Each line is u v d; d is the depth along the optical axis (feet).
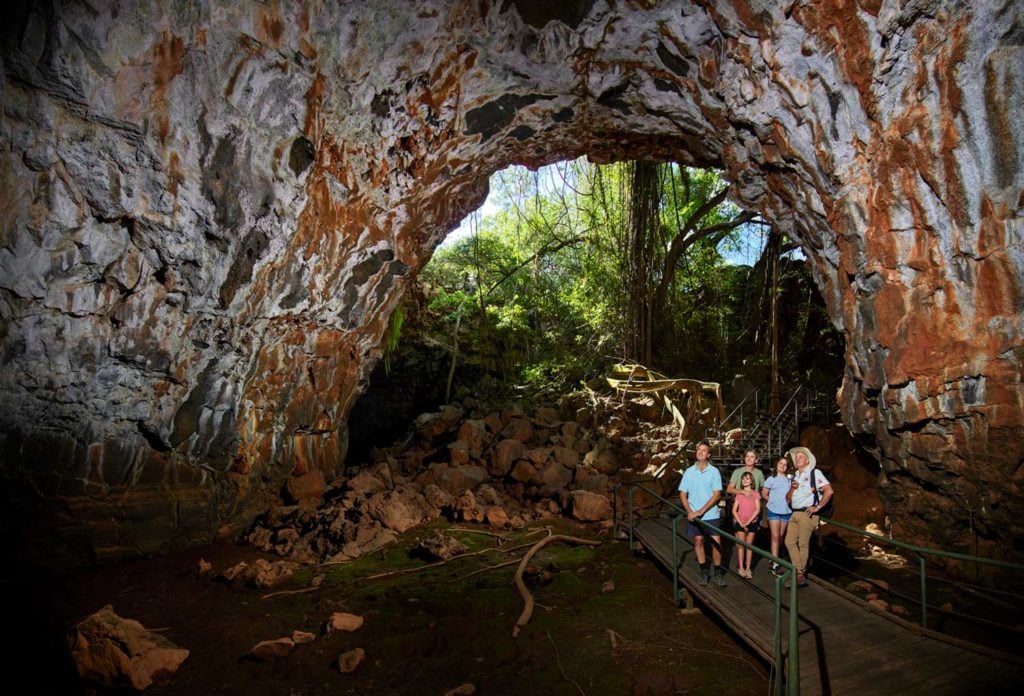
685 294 76.69
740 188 37.09
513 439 48.37
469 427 49.98
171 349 27.07
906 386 25.93
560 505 40.42
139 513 28.04
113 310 24.21
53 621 21.12
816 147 27.50
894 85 22.57
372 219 34.27
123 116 20.53
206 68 21.86
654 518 34.78
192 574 26.76
